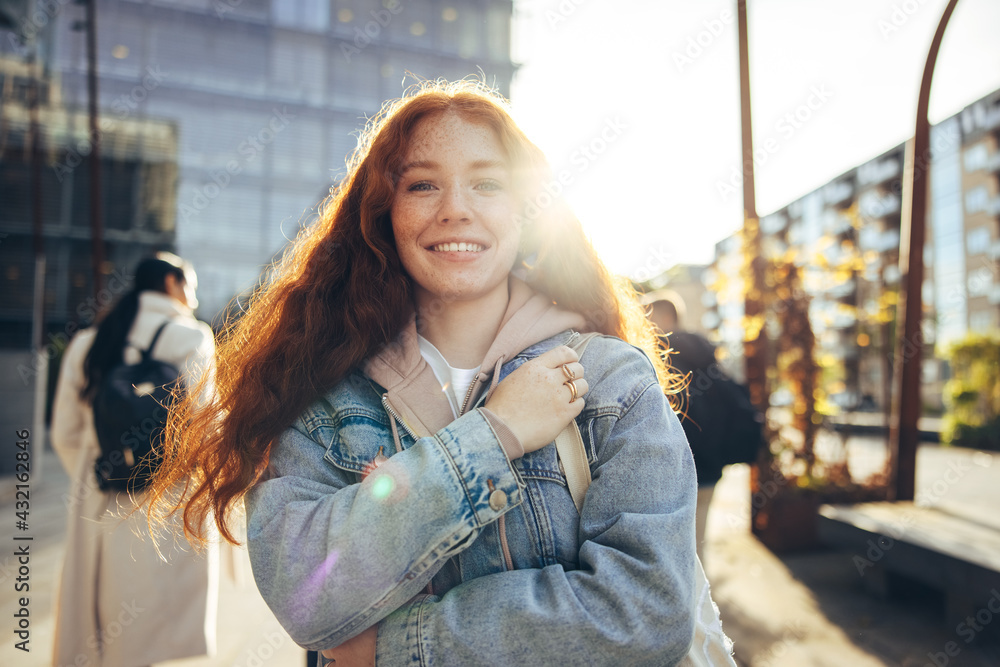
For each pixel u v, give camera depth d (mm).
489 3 19938
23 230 18453
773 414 5660
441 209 895
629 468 771
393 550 708
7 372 8766
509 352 903
